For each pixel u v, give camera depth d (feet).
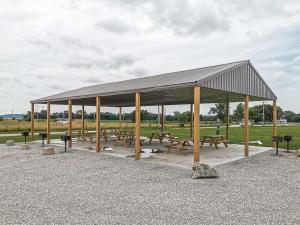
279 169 26.27
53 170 25.85
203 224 12.84
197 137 27.07
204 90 33.27
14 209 14.93
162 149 41.42
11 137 64.85
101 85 57.93
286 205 15.56
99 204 15.85
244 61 36.01
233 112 254.27
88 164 29.04
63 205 15.65
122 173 24.48
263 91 41.32
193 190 18.84
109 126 117.39
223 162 29.91
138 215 14.06
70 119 44.73
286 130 98.07
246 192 18.29
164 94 41.73
